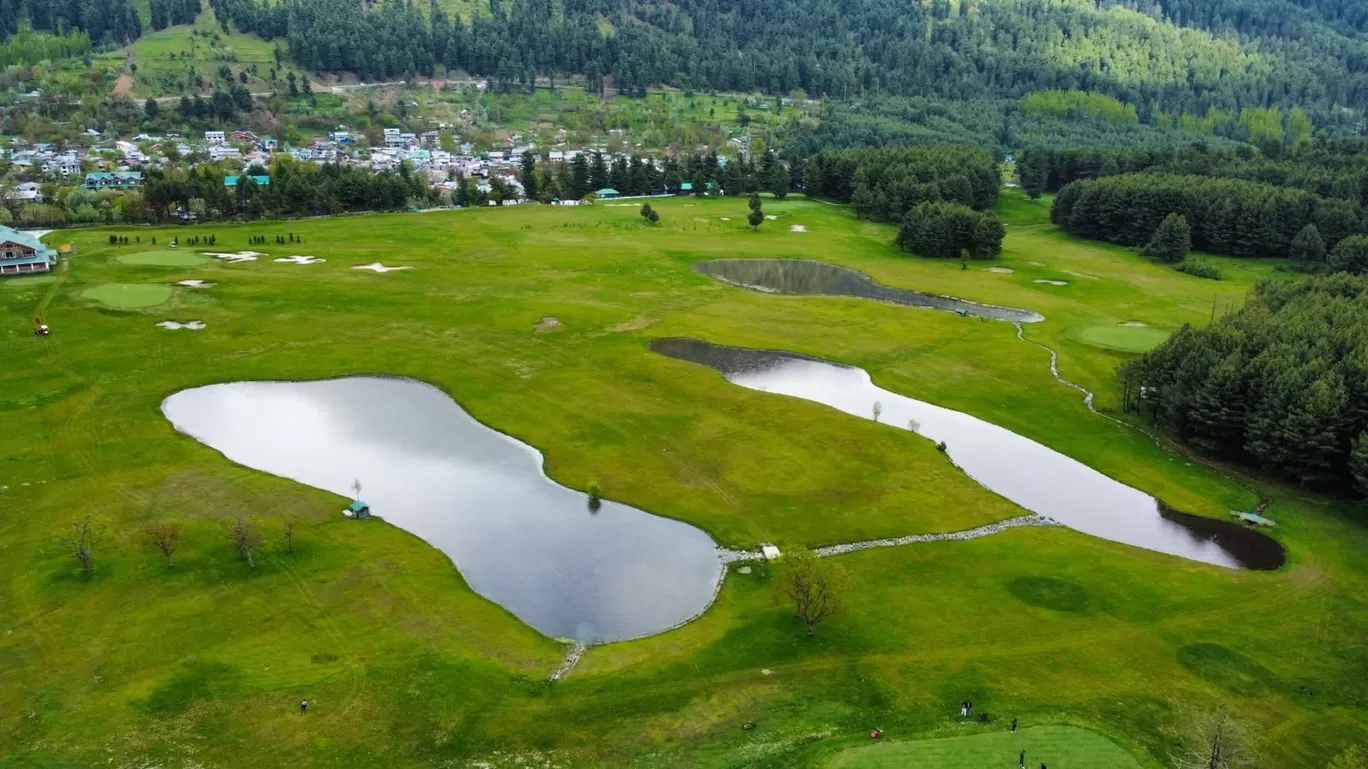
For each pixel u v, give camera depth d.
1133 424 108.06
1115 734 54.59
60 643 62.47
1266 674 61.28
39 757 52.09
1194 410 99.44
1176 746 53.75
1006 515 84.69
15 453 92.00
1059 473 95.31
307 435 99.75
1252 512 87.06
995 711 57.00
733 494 87.19
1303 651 64.19
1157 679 60.47
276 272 162.88
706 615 68.19
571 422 103.25
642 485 88.81
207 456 92.62
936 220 198.00
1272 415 92.19
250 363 119.38
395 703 57.31
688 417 104.69
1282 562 77.81
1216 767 51.00
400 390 112.94
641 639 65.06
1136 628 66.44
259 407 106.56
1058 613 68.12
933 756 52.22
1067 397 115.69
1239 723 56.00
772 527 81.25
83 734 53.94
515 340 130.38
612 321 140.12
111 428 98.62
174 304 141.62
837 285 173.00
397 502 85.38
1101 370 125.25
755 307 151.62
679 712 57.00
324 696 57.72
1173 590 71.69
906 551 77.31
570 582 72.69
